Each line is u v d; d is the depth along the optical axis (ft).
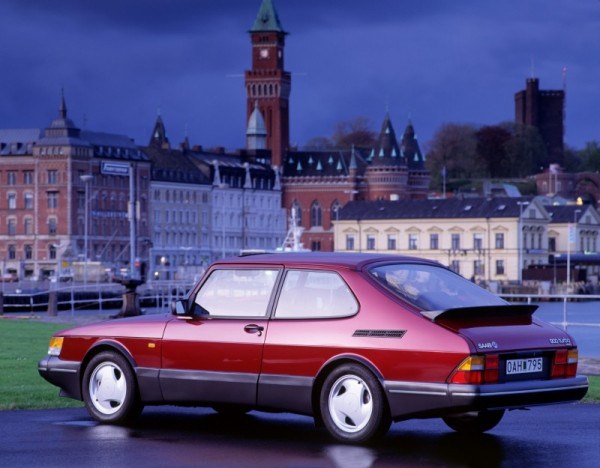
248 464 47.73
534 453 50.11
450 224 640.99
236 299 55.83
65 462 47.83
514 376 51.26
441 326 50.72
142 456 49.29
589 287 592.19
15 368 81.00
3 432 55.06
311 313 53.67
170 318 57.36
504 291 591.78
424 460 48.60
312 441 53.11
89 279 552.00
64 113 645.10
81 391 58.80
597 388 73.15
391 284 53.11
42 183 638.94
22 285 461.37
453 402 49.73
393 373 51.01
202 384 55.62
